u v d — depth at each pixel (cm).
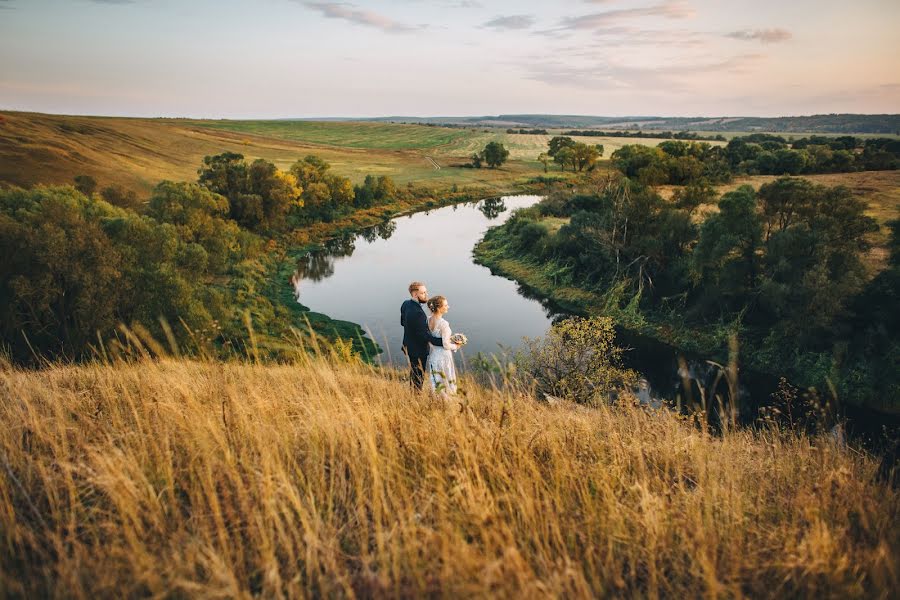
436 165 13762
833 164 9544
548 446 343
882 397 2141
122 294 2338
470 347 2894
